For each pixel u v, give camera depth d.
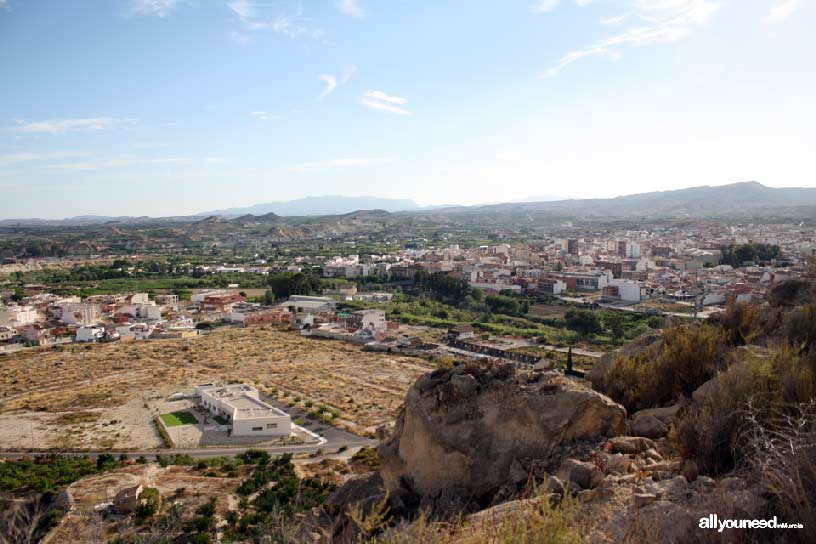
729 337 18.41
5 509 31.02
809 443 7.82
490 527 7.60
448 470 12.36
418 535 7.48
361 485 14.99
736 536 6.78
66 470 40.31
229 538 27.25
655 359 16.97
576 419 11.66
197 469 40.59
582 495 8.86
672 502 8.14
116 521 30.14
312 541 16.73
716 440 9.77
